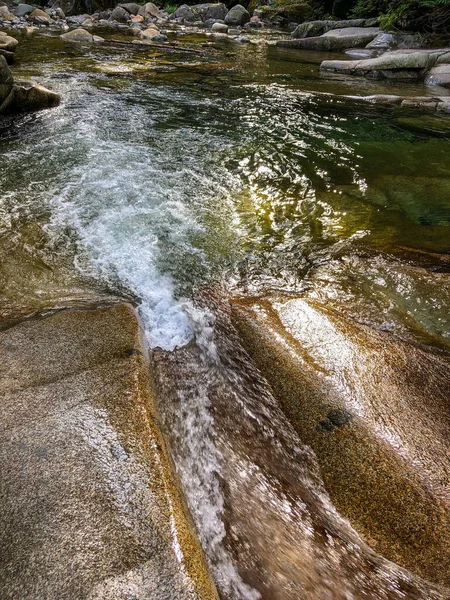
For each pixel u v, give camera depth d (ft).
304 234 18.30
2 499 6.82
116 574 5.93
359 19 79.41
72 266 15.02
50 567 5.97
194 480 8.64
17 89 29.14
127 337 10.97
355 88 46.62
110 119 30.40
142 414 8.64
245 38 77.46
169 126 30.09
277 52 67.41
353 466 8.91
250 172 23.82
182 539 6.51
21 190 19.63
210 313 13.53
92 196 19.63
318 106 38.47
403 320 13.20
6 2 96.32
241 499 8.43
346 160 26.50
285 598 6.98
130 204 19.31
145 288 14.37
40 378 9.41
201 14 105.19
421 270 15.49
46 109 31.09
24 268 14.58
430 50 56.49
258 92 41.70
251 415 10.23
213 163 24.57
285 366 11.22
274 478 8.90
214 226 18.38
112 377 9.52
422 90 47.29
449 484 8.37
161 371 11.19
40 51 51.80
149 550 6.27
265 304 13.67
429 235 18.44
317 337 12.11
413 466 8.72
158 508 6.86
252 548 7.63
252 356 11.71
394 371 11.03
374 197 21.90
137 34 74.43
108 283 14.39
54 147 24.76
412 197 22.06
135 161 23.88
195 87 41.52
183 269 15.56
